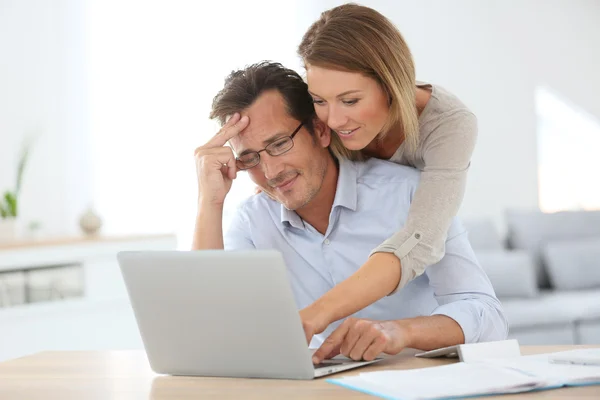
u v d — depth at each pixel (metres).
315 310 1.82
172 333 1.75
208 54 6.60
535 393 1.44
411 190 2.34
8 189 5.88
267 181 2.24
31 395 1.61
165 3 6.49
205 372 1.76
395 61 2.03
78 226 5.69
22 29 5.99
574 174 7.84
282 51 6.83
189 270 1.68
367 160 2.43
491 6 7.54
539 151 7.80
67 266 4.63
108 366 1.90
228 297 1.65
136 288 1.76
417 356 1.87
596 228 6.28
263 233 2.45
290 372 1.67
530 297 5.71
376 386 1.51
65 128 6.19
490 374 1.55
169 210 6.51
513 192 7.55
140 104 6.44
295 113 2.18
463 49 7.43
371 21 2.02
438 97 2.28
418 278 2.30
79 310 4.66
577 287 6.01
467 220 6.10
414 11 7.27
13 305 4.38
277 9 6.81
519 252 5.89
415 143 2.23
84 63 6.27
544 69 7.70
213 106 2.25
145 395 1.59
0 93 5.88
